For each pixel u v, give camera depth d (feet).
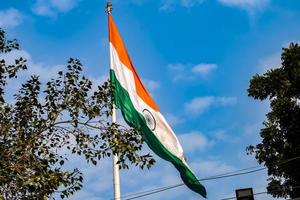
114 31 79.51
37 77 45.57
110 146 45.70
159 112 79.20
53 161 43.86
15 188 40.16
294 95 110.63
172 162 78.02
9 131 43.27
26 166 41.68
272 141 107.86
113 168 65.82
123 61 78.02
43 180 40.88
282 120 107.76
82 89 46.42
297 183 106.01
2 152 41.65
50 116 45.09
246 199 59.72
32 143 43.16
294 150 106.22
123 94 74.13
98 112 46.47
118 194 65.05
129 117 72.95
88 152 45.80
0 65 45.29
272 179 108.27
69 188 42.65
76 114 45.88
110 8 80.33
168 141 78.69
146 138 74.43
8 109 44.21
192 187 81.82
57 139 45.16
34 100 45.21
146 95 78.79
